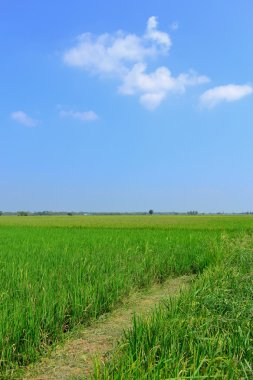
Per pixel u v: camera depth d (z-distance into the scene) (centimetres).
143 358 512
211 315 653
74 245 1767
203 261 1459
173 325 583
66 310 805
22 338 670
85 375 583
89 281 976
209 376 445
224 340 546
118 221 5884
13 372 608
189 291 797
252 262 1275
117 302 991
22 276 961
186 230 3222
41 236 2398
